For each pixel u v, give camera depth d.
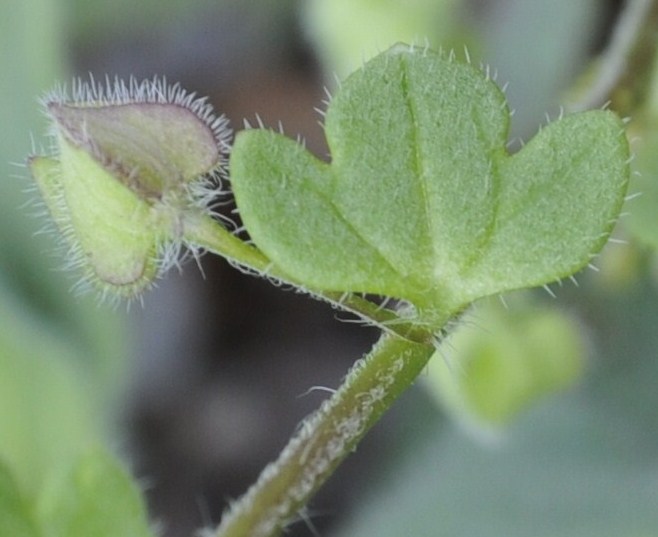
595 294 0.11
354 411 0.07
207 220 0.07
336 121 0.07
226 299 0.17
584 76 0.09
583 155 0.07
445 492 0.12
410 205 0.07
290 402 0.16
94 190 0.07
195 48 0.17
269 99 0.17
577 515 0.11
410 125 0.07
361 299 0.07
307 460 0.07
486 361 0.09
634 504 0.11
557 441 0.12
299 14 0.17
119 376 0.13
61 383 0.12
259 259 0.07
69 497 0.08
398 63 0.07
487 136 0.07
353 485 0.15
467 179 0.07
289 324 0.17
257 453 0.16
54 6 0.12
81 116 0.07
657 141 0.08
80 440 0.12
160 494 0.16
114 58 0.17
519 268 0.07
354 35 0.11
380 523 0.12
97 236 0.07
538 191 0.07
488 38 0.13
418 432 0.14
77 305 0.12
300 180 0.07
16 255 0.12
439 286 0.07
